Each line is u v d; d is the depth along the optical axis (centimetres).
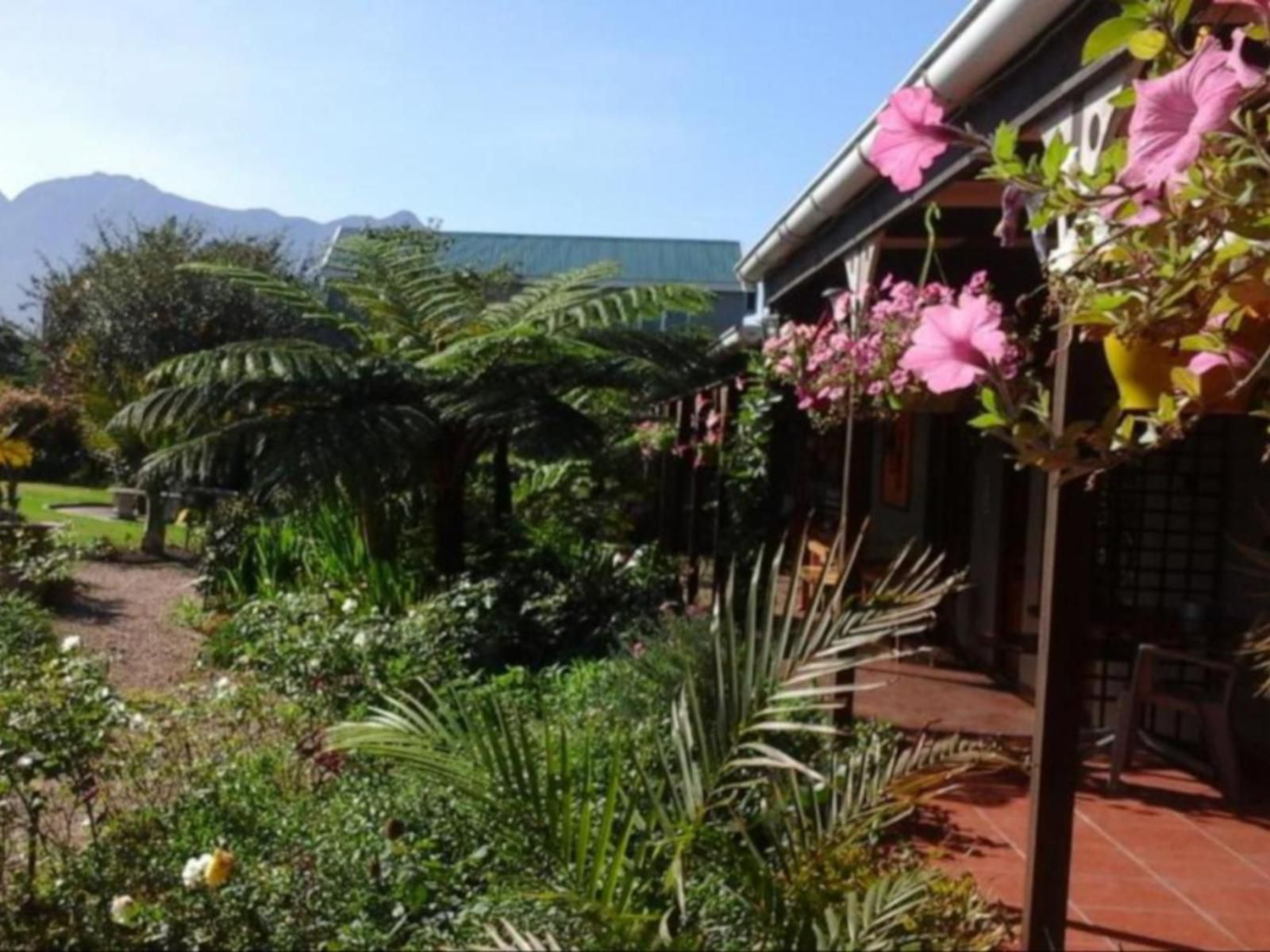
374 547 978
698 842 320
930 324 260
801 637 332
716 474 1034
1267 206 201
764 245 763
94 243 2378
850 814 326
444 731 340
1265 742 581
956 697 704
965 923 330
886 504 1076
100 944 346
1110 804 512
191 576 1367
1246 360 230
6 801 441
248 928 357
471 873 386
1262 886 423
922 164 260
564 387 987
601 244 2980
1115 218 228
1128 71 298
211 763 484
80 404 1939
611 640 788
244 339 2088
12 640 767
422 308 1050
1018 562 777
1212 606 638
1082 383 317
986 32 349
